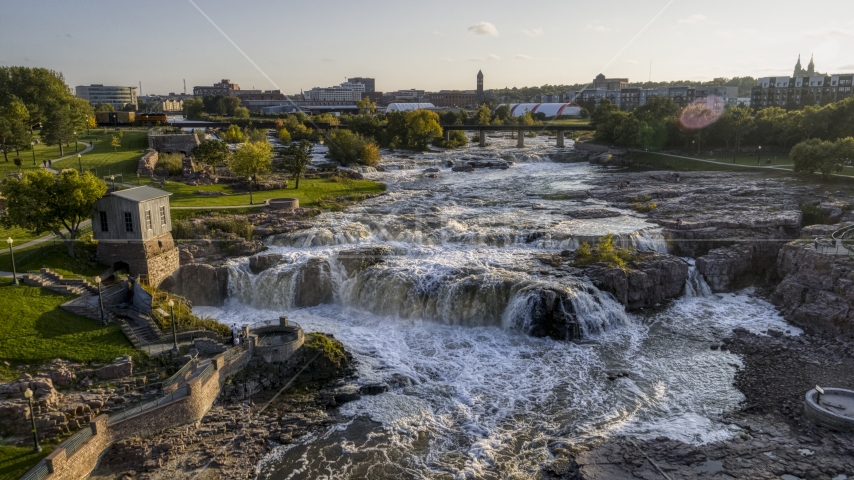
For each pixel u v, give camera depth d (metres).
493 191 129.25
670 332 65.50
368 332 65.69
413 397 52.53
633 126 183.62
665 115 193.50
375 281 72.19
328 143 165.50
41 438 41.22
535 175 154.75
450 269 73.50
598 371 56.88
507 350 61.59
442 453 45.16
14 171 111.44
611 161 176.25
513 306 65.81
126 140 156.12
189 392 46.50
